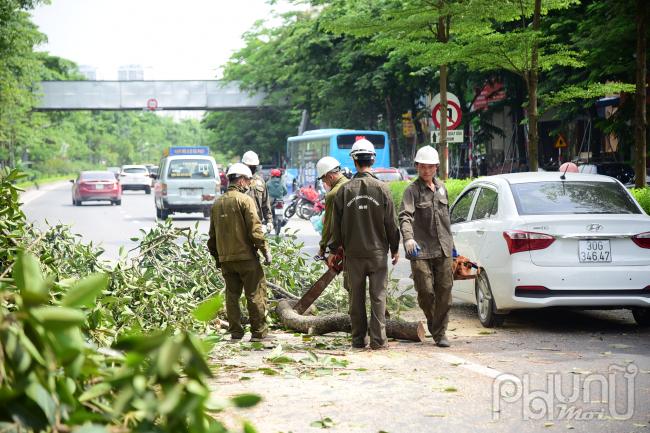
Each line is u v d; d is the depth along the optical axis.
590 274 10.95
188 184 36.88
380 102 58.28
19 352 3.09
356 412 7.06
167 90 101.56
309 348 10.18
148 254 11.96
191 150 57.28
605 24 24.72
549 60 20.86
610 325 11.88
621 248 11.07
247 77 79.69
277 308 11.86
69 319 3.13
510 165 48.59
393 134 57.56
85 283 3.26
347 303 12.74
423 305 10.34
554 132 34.22
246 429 3.19
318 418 6.86
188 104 100.69
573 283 10.95
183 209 36.94
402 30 23.52
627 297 10.96
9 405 3.05
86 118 152.12
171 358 3.07
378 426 6.62
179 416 3.07
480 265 11.84
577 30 27.05
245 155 15.18
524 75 21.23
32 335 3.15
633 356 9.44
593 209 11.59
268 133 91.94
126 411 3.20
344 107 58.81
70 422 3.11
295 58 58.59
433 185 10.44
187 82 100.88
